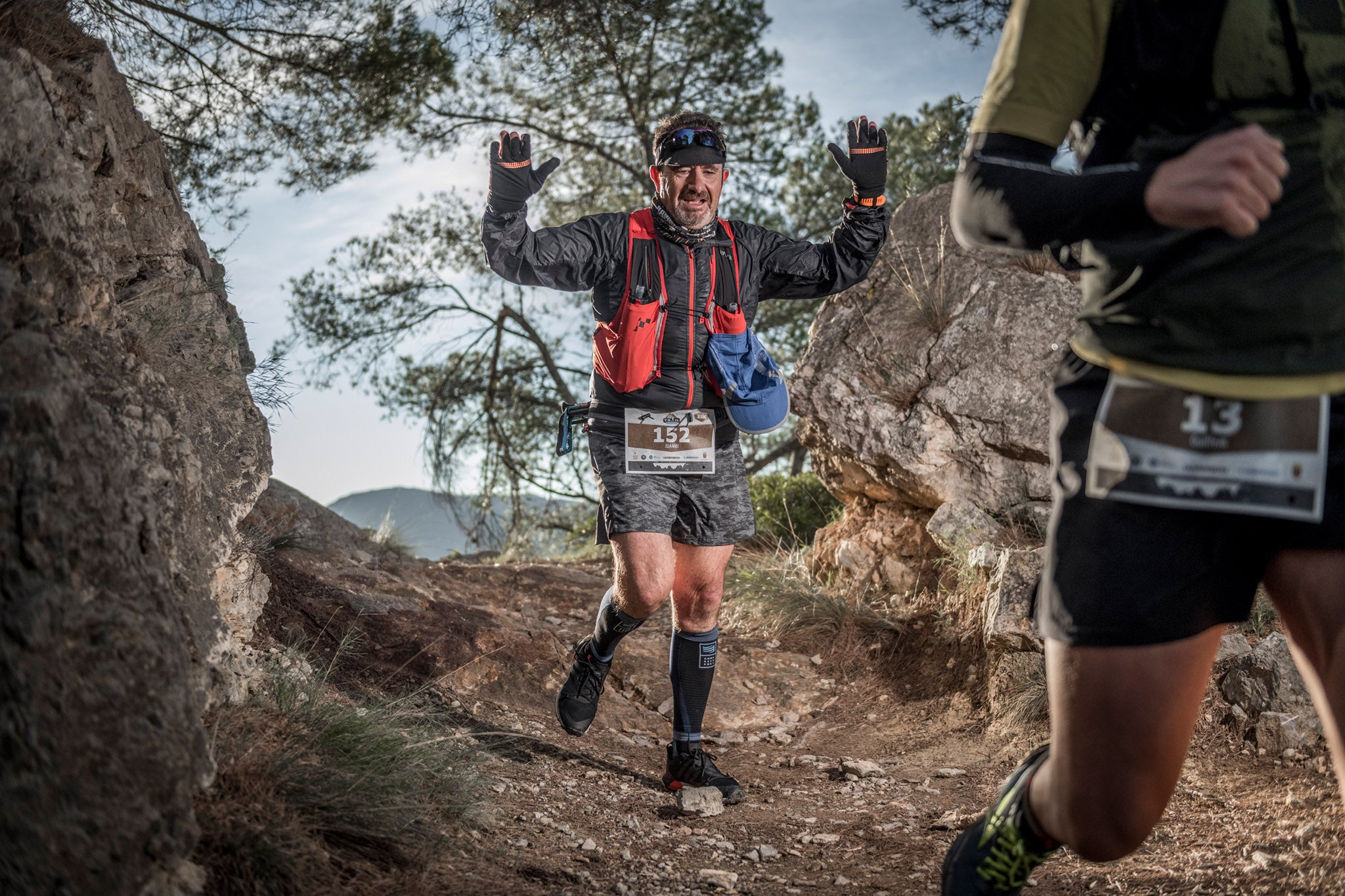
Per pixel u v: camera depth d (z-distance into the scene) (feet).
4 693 4.90
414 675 13.64
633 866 9.11
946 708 14.96
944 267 19.24
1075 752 4.56
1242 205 3.70
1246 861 8.00
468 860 8.30
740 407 11.00
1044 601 4.68
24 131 7.73
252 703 9.02
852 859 9.59
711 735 14.69
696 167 10.82
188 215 12.30
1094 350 4.63
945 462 17.71
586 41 32.53
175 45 21.84
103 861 4.93
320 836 7.48
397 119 26.76
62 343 7.11
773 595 18.52
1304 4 4.15
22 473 5.53
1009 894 5.37
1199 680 4.51
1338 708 4.27
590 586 20.80
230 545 10.29
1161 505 4.32
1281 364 4.14
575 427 11.96
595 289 11.43
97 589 5.66
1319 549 4.26
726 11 40.04
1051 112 4.61
